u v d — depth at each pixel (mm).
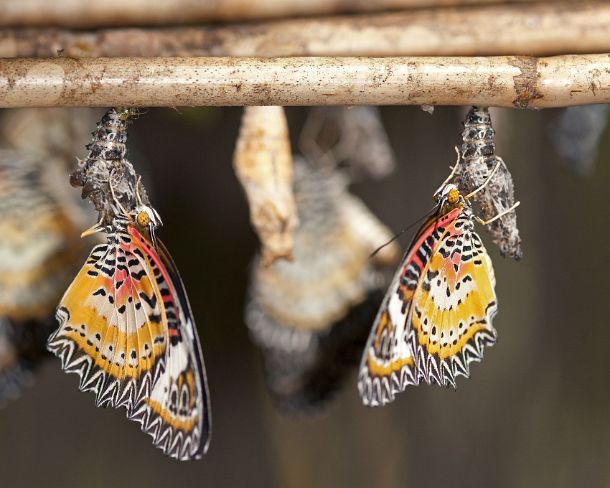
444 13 442
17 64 390
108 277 387
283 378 496
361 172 535
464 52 439
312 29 447
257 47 448
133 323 389
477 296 402
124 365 388
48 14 448
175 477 685
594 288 721
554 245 709
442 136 612
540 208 694
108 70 392
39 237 467
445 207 398
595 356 729
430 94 399
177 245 601
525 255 698
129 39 449
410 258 394
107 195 396
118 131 398
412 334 395
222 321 625
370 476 669
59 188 475
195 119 526
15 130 479
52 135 482
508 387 704
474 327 402
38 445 680
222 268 613
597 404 730
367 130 531
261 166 433
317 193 495
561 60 402
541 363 716
